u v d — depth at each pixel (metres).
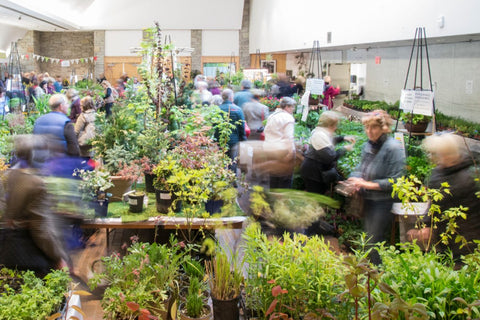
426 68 5.73
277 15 12.49
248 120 7.46
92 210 3.64
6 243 2.73
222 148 4.55
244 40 18.48
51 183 2.99
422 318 1.46
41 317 2.11
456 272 1.82
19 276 2.54
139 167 4.10
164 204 3.71
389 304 1.57
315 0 8.69
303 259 2.12
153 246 2.78
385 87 7.01
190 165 3.75
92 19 17.88
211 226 3.45
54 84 12.91
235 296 2.35
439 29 4.40
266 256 2.19
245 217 3.42
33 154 2.84
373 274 1.56
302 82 9.39
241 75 12.17
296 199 2.99
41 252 2.79
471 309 1.57
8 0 11.03
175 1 17.48
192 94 7.12
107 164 4.20
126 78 12.40
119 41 18.36
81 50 19.33
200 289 2.58
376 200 3.69
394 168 3.68
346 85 8.27
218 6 17.61
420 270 1.84
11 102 9.03
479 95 4.48
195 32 18.38
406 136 4.74
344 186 4.11
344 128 5.95
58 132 4.34
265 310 2.13
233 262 2.45
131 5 17.50
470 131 4.25
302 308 2.06
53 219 2.87
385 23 5.63
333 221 4.39
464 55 4.80
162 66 5.07
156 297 2.56
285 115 4.92
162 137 4.35
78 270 3.50
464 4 3.96
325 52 10.75
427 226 3.09
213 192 3.68
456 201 2.79
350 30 6.86
